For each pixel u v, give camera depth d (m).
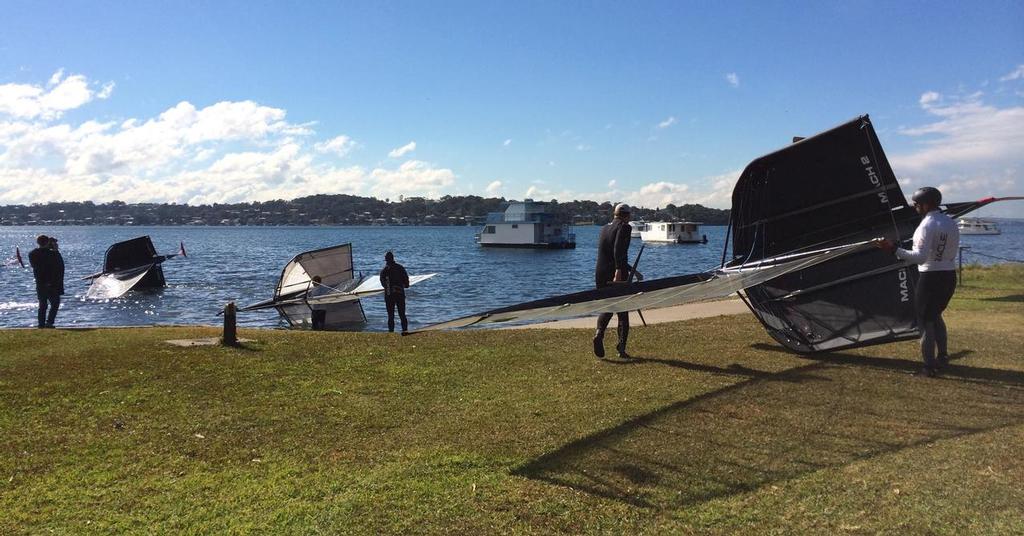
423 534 3.63
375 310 21.83
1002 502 3.78
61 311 22.83
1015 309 12.01
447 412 5.96
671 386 6.72
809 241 8.35
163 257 30.67
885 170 7.71
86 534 3.70
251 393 6.68
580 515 3.83
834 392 6.32
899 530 3.53
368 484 4.32
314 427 5.57
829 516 3.73
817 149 7.99
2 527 3.78
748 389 6.53
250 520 3.84
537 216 90.81
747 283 6.54
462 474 4.47
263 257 59.25
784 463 4.54
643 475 4.40
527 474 4.46
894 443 4.84
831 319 8.02
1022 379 6.62
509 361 8.13
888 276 7.64
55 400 6.39
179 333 10.79
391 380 7.20
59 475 4.57
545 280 38.38
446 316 20.34
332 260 19.78
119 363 7.98
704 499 4.01
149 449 5.07
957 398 5.99
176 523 3.82
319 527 3.73
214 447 5.10
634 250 82.62
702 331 10.16
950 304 12.84
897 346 8.55
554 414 5.83
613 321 11.65
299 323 18.39
